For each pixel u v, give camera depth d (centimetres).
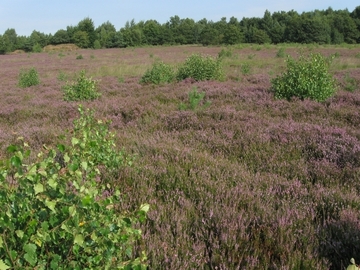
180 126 811
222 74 1800
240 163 568
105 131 491
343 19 8319
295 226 354
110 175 481
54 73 2906
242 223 351
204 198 424
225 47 6931
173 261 293
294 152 603
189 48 7150
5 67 4009
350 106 965
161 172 493
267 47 5888
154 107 1058
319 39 7912
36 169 225
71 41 10575
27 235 206
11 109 1133
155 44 9581
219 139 674
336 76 1766
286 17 11069
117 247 233
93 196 246
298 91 1088
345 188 462
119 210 375
